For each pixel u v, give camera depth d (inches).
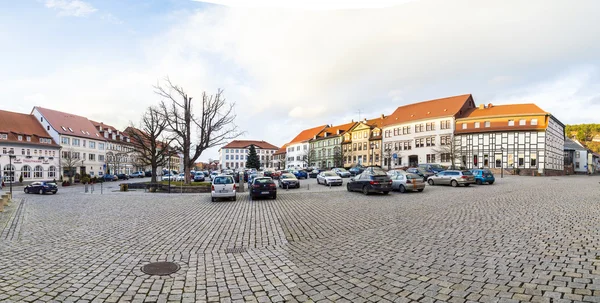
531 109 2046.0
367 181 745.0
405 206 531.2
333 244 293.7
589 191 698.2
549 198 571.5
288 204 615.8
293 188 1042.1
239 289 192.2
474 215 413.4
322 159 3506.4
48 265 241.3
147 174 2972.4
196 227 394.9
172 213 523.8
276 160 5004.9
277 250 280.5
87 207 637.9
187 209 574.2
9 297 180.5
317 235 335.6
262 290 190.1
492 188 842.8
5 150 1940.2
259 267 233.3
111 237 342.0
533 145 1964.8
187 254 272.5
